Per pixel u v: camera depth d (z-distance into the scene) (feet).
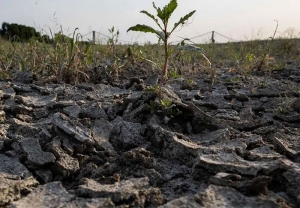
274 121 8.70
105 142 7.06
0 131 7.32
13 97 10.18
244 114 9.48
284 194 5.22
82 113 8.46
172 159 6.50
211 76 13.98
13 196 5.10
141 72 14.49
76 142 6.63
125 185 5.29
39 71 13.57
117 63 14.16
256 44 23.45
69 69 12.52
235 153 6.27
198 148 6.38
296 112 9.45
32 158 6.03
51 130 7.00
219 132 7.25
